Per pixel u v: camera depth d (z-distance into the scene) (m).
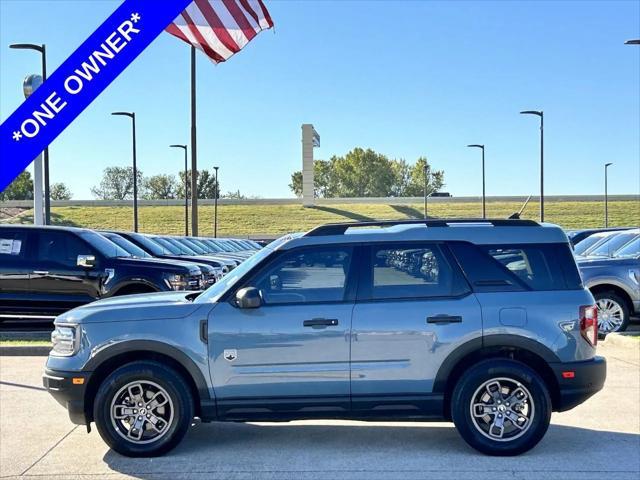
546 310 5.52
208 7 12.97
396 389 5.50
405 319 5.50
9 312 11.81
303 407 5.50
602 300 11.46
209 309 5.55
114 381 5.46
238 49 13.45
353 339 5.49
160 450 5.52
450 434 6.23
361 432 6.32
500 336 5.48
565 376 5.48
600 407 7.12
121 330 5.51
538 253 5.69
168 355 5.50
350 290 5.61
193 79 25.67
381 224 5.88
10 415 6.95
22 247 11.87
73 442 6.05
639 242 12.18
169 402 5.50
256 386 5.49
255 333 5.49
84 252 11.79
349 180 137.12
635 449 5.75
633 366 9.05
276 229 68.12
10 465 5.44
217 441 6.05
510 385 5.51
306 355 5.49
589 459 5.49
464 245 5.68
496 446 5.49
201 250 22.22
